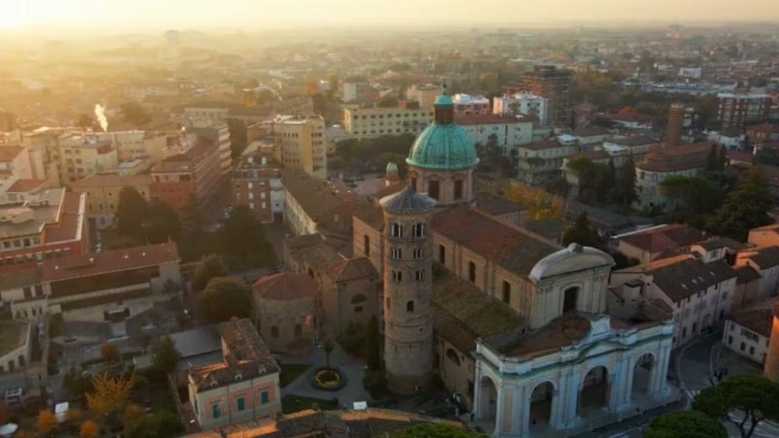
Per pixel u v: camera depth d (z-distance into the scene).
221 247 180.38
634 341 104.94
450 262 125.94
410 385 112.00
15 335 120.75
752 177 188.50
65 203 181.62
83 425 98.50
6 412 104.94
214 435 89.38
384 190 151.12
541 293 103.50
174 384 111.44
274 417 95.75
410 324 108.75
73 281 136.50
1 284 130.62
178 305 141.50
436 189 132.75
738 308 142.25
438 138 130.62
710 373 120.75
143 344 126.38
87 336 129.88
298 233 187.38
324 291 133.62
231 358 104.62
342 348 128.12
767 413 88.88
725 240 161.00
